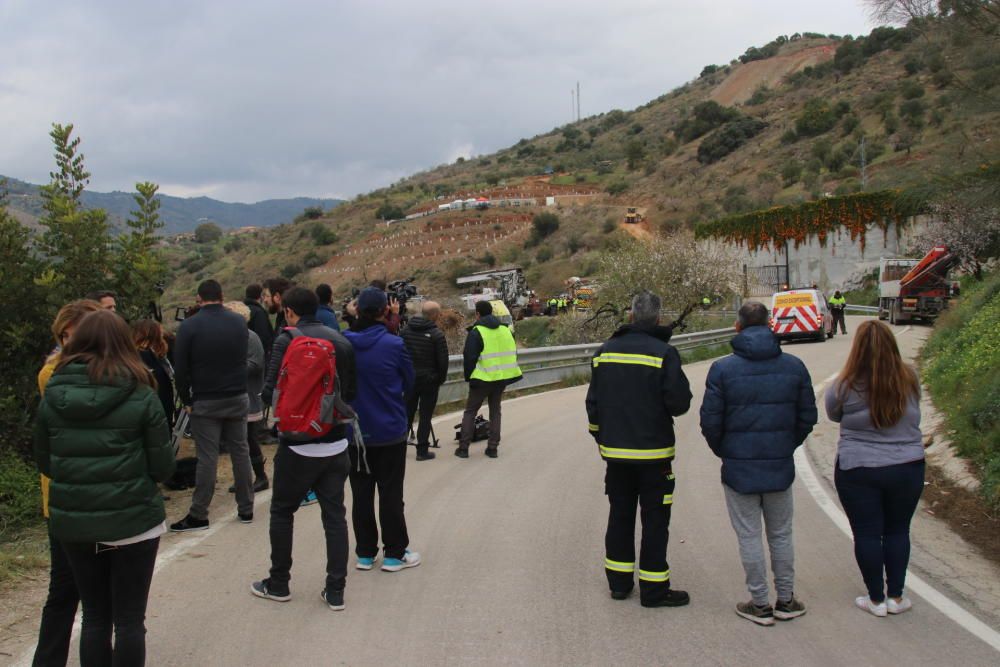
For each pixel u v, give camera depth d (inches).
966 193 570.6
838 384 209.6
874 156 2694.4
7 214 339.3
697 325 1286.9
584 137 7032.5
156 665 173.3
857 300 1785.2
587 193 4603.8
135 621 157.8
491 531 275.7
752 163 3555.6
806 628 196.1
